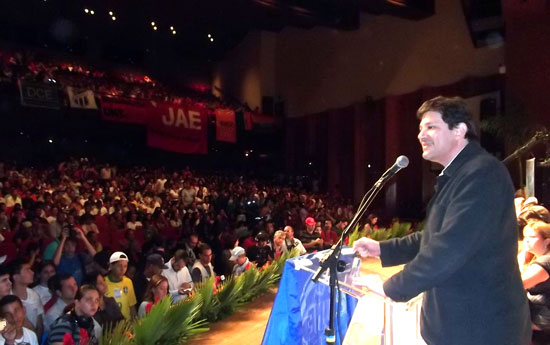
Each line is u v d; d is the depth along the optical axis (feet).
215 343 12.54
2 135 72.74
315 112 77.46
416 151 60.18
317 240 32.09
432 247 5.42
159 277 16.99
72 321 12.94
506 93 42.70
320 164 75.87
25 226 30.32
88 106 61.87
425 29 59.57
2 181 48.37
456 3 55.47
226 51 94.99
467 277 5.56
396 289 5.60
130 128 66.90
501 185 5.50
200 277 21.93
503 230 5.51
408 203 60.03
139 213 41.60
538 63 40.52
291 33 82.79
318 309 7.72
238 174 83.15
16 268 15.29
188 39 91.66
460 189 5.56
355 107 68.28
